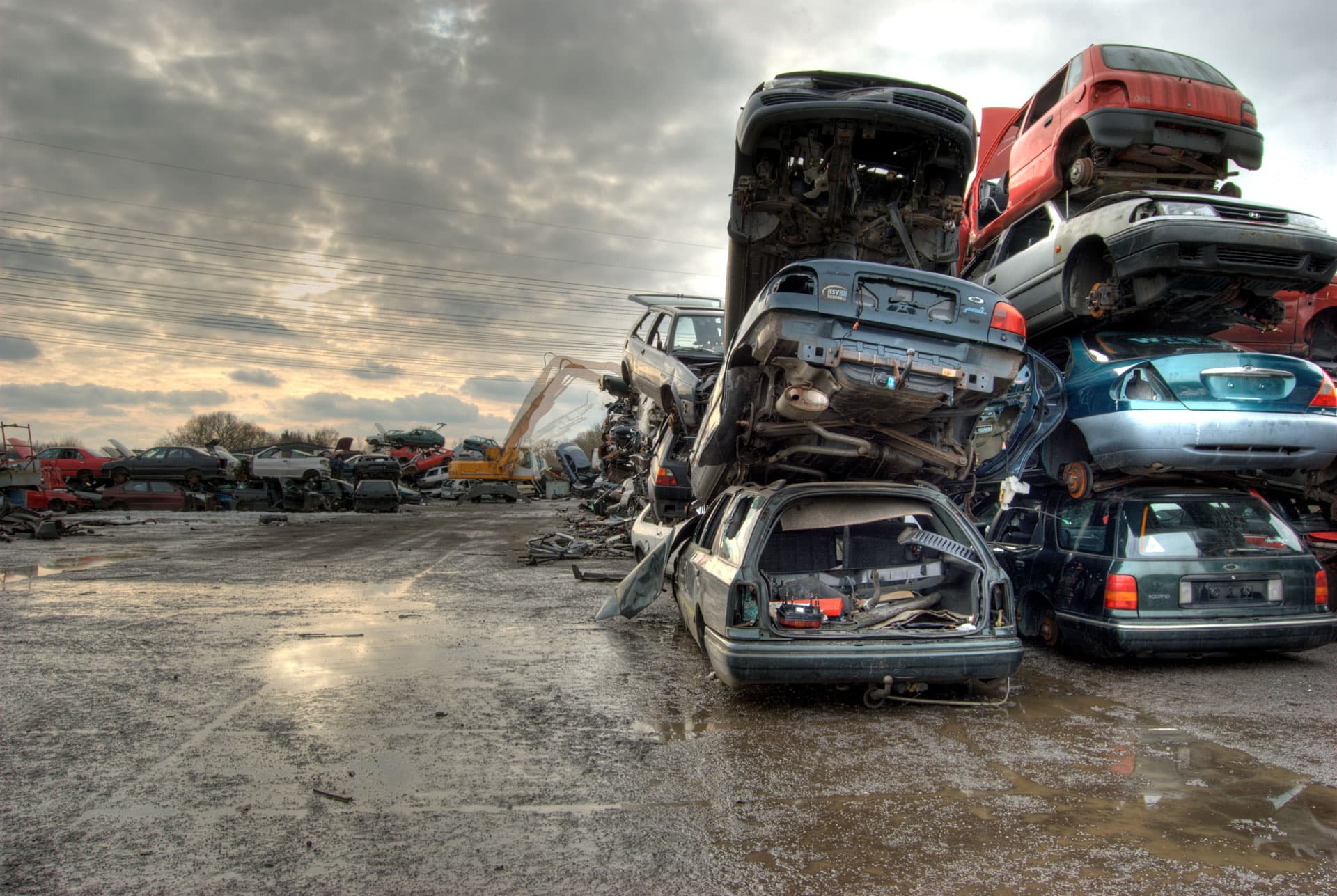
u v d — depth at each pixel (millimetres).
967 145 7504
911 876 3010
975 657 4938
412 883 2965
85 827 3445
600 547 16031
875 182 8250
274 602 9664
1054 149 9016
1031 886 2924
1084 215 7922
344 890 2914
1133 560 5996
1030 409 7492
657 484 11461
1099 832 3371
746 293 8711
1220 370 6586
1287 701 5344
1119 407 6734
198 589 10742
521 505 41562
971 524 5461
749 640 4910
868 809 3639
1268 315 8023
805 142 7656
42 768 4152
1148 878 2977
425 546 17656
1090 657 6574
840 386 5395
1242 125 8383
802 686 5562
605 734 4707
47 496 29422
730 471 7641
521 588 10953
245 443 89312
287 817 3557
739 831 3420
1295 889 2887
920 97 7211
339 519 28312
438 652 6926
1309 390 6672
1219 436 6449
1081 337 7879
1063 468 7207
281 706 5285
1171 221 7016
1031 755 4328
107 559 14594
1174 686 5727
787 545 6363
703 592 5723
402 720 4988
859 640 4938
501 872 3051
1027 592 7012
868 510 5613
